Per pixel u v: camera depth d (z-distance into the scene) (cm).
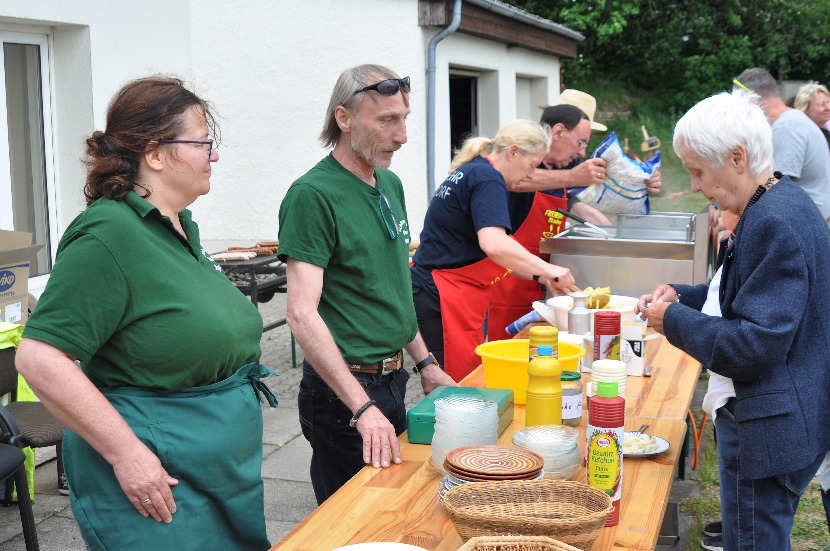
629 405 281
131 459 192
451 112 1096
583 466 225
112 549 199
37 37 555
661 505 204
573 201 508
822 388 214
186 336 198
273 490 429
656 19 2345
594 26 2134
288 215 255
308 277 252
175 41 666
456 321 385
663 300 274
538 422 235
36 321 187
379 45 884
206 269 217
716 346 211
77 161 573
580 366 311
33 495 409
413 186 891
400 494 211
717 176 219
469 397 235
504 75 1091
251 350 221
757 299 205
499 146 388
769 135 216
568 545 154
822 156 538
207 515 208
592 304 341
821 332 213
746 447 217
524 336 372
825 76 2520
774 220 205
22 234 431
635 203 502
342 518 198
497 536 158
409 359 702
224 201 950
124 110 200
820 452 215
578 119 476
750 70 570
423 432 249
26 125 553
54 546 364
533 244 455
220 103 937
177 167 203
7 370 378
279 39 916
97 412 189
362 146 258
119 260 190
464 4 898
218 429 207
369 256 266
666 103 2372
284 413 551
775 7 2397
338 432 276
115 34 591
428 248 392
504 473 190
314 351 246
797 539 381
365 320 268
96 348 191
